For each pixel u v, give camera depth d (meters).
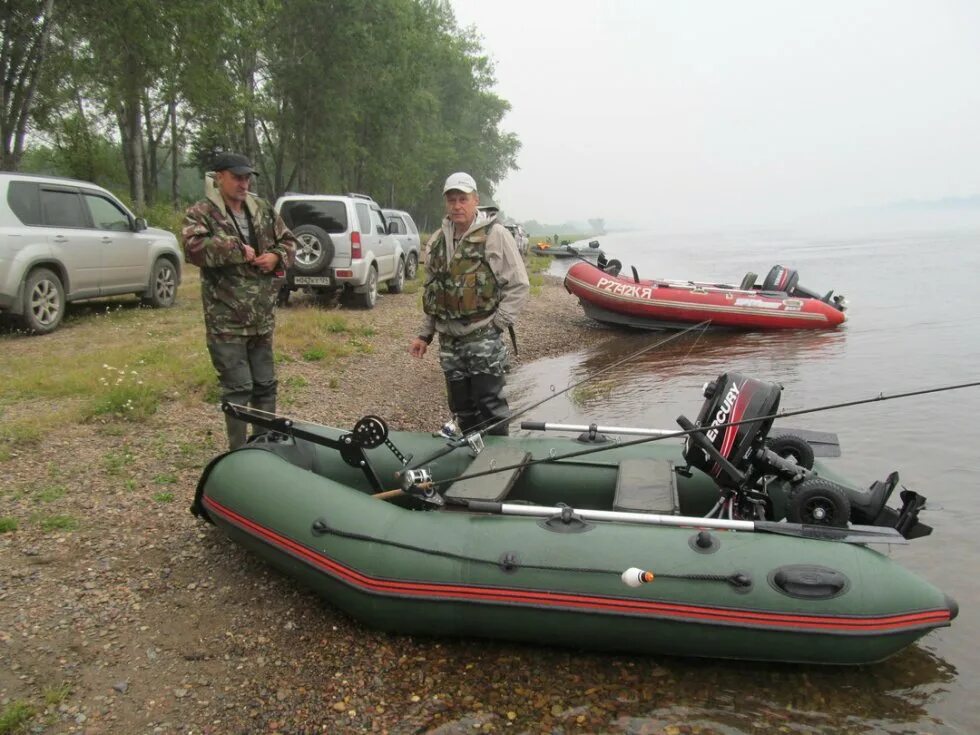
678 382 8.62
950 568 3.96
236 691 2.89
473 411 4.73
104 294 9.32
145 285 10.09
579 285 13.06
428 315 4.63
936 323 12.30
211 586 3.56
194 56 21.27
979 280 20.31
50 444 4.82
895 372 8.66
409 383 7.97
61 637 3.04
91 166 27.00
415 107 36.16
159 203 24.91
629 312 12.64
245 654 3.12
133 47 20.00
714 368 9.35
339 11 28.28
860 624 2.99
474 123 61.94
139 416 5.47
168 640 3.14
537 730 2.76
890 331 11.69
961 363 9.02
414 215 60.25
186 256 4.11
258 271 4.32
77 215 8.84
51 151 29.27
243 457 3.85
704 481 4.31
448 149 46.41
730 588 3.07
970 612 3.56
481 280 4.36
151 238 10.19
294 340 8.70
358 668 3.10
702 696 2.99
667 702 2.95
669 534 3.30
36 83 18.19
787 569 3.10
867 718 2.86
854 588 3.04
